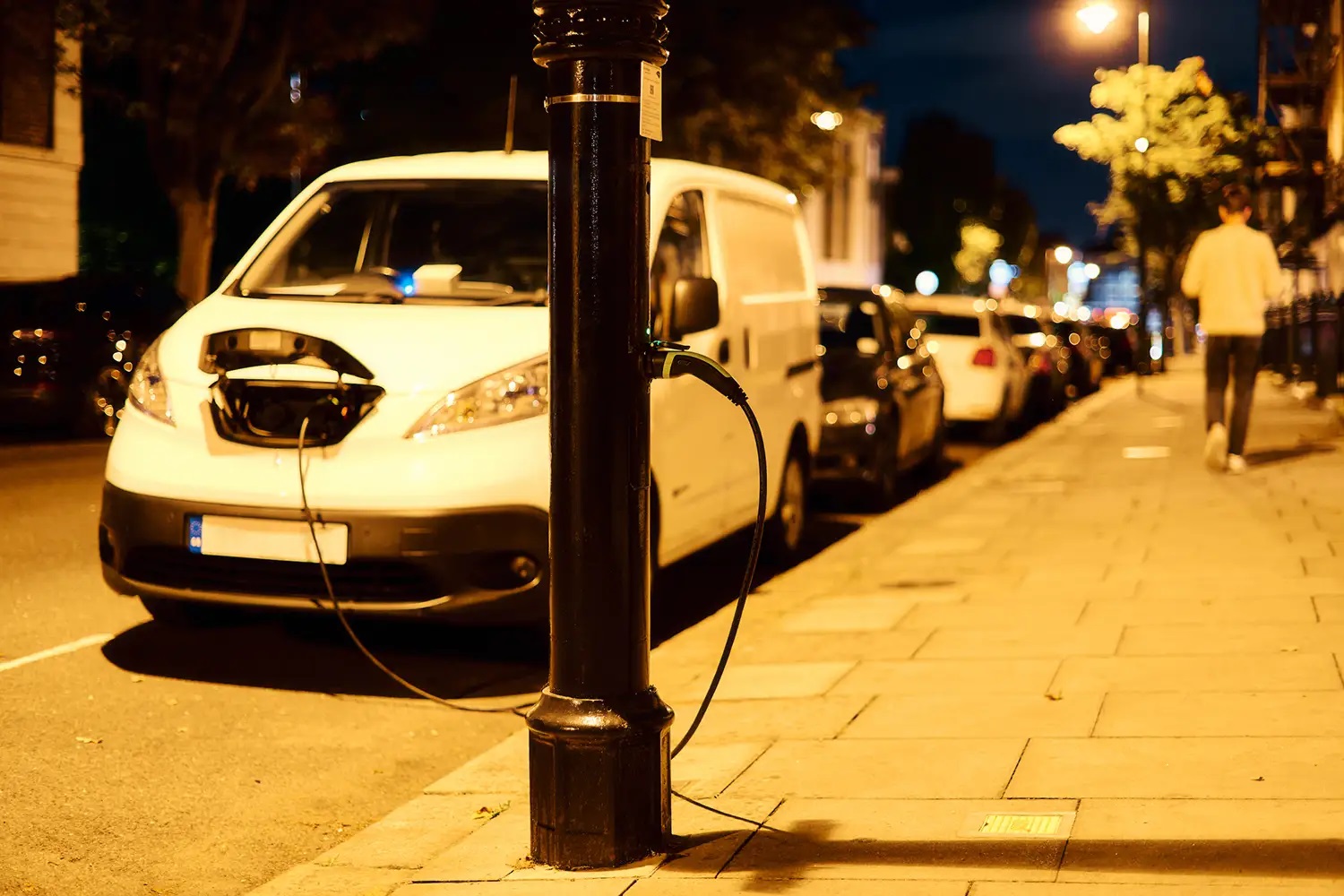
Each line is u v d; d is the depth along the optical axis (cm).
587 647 412
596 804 411
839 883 390
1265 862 389
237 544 641
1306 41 2712
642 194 409
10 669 670
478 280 746
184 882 449
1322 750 487
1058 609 745
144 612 786
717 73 3250
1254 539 922
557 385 409
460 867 423
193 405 662
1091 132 3158
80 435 1647
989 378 1867
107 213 3369
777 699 601
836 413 1212
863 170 6862
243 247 3628
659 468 726
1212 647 641
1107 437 1820
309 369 644
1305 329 2511
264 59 2356
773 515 922
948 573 882
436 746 588
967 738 525
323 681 671
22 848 471
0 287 1641
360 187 790
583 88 401
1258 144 2888
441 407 639
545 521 640
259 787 536
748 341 855
